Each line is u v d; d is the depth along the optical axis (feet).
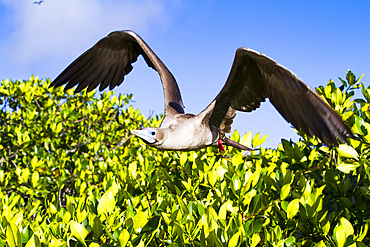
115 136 34.17
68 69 20.22
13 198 17.07
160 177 19.29
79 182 19.17
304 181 13.91
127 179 16.85
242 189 13.41
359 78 18.43
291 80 13.97
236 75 16.12
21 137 30.53
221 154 20.58
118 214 13.23
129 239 11.79
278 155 19.24
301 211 13.11
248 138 19.99
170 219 12.91
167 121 17.01
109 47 20.65
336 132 12.94
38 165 26.68
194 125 16.81
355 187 14.60
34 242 11.35
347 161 13.67
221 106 17.26
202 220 12.12
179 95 19.13
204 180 16.53
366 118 16.34
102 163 22.88
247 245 11.77
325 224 12.80
